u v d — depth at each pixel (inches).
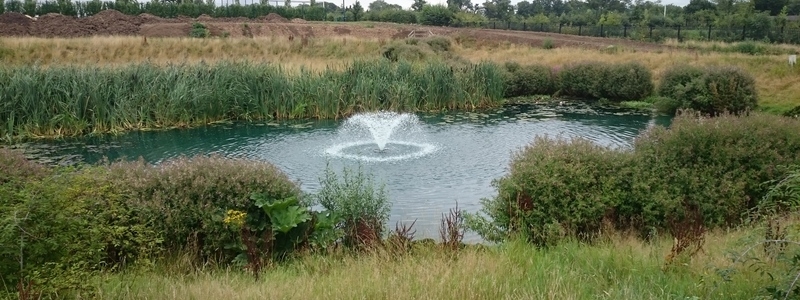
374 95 780.0
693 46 1258.0
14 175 230.8
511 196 273.9
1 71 654.5
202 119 708.0
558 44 1360.7
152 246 221.0
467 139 595.5
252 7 1895.9
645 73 860.0
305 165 483.2
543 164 275.0
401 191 402.0
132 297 169.9
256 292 172.7
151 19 1573.6
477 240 290.0
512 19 2244.1
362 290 167.9
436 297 160.9
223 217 236.2
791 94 763.4
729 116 330.3
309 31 1583.4
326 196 276.4
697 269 189.8
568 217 262.7
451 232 244.2
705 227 264.8
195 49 1165.7
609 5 2502.5
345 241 257.8
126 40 1164.5
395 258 224.1
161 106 686.5
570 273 184.4
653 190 280.1
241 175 247.6
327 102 750.5
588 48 1266.0
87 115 661.9
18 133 625.0
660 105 784.9
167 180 245.8
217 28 1485.0
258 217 243.4
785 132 300.8
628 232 268.2
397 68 829.2
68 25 1380.4
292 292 171.9
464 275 180.2
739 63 938.1
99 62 1034.1
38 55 1041.5
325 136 619.2
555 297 160.9
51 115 642.2
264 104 740.0
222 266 233.0
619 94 864.9
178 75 715.4
